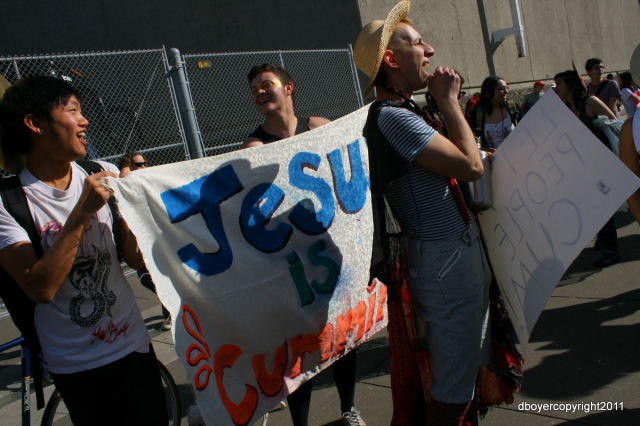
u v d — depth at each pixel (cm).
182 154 990
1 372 411
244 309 222
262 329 227
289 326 237
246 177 232
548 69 1546
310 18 984
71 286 183
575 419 244
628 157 202
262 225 234
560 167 179
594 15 1861
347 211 268
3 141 178
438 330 196
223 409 206
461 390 194
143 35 1095
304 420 251
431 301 197
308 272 247
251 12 1030
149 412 193
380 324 288
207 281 213
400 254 207
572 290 415
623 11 2117
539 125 190
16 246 170
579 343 319
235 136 1023
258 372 224
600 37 1906
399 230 211
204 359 204
